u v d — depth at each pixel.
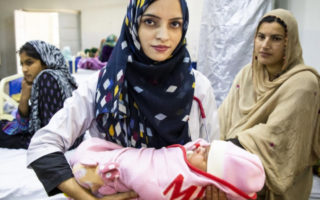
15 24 5.73
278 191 1.30
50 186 0.83
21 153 1.83
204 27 3.02
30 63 1.75
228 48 2.85
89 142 0.89
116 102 0.86
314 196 1.90
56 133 0.88
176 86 0.91
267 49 1.49
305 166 1.39
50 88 1.55
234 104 1.71
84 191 0.82
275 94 1.45
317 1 2.17
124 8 6.37
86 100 0.94
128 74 0.90
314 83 1.38
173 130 0.90
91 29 6.70
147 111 0.88
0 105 2.36
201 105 0.99
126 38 0.92
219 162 0.78
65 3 6.52
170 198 0.76
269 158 1.31
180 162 0.79
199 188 0.77
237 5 2.76
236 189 0.75
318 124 1.46
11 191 1.44
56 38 6.11
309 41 2.31
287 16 1.46
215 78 2.96
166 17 0.82
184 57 0.96
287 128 1.33
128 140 0.92
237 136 1.41
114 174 0.79
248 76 1.69
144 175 0.77
